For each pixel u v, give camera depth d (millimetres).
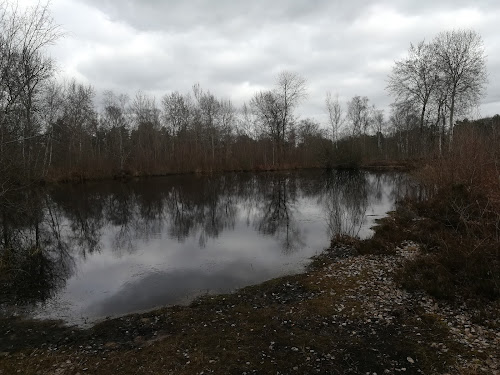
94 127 49688
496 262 7254
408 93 33750
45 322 7379
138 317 7328
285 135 55625
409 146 52938
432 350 5488
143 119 53906
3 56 11945
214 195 28453
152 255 12469
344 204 21891
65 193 30344
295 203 23516
